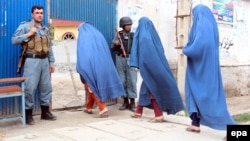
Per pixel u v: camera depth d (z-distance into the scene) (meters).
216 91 4.72
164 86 5.70
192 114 4.96
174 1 8.28
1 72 5.80
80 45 6.10
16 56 5.96
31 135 4.86
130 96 6.95
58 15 6.54
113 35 7.49
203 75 4.75
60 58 6.56
